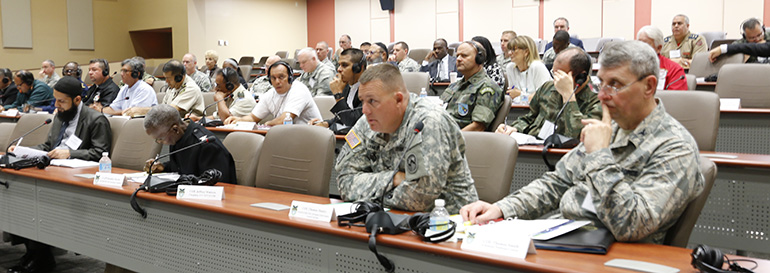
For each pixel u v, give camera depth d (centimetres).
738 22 1000
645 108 158
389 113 201
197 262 218
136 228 240
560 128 321
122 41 1471
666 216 151
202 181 245
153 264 234
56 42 1360
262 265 196
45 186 283
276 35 1491
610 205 149
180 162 295
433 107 206
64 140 394
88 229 262
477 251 146
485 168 246
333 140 270
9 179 303
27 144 428
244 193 240
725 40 634
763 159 252
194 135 292
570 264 134
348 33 1474
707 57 537
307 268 183
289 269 188
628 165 158
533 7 1202
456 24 1302
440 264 152
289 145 278
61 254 377
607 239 149
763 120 359
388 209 205
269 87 699
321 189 266
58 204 277
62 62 1371
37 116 434
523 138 324
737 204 250
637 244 152
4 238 366
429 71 757
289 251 188
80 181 266
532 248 143
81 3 1395
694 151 154
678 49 672
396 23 1387
